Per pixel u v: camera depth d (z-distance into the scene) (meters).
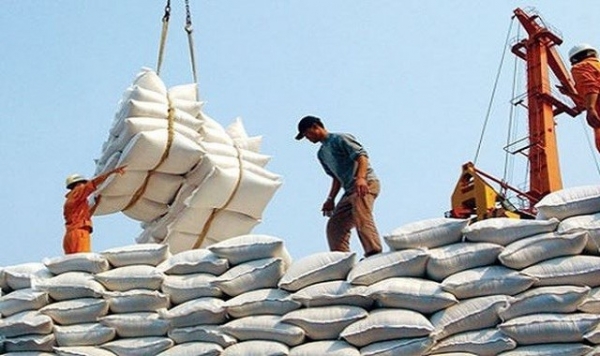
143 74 11.87
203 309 8.66
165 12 14.89
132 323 8.92
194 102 12.00
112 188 11.60
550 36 20.84
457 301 7.98
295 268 8.56
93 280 9.26
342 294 8.26
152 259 9.30
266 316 8.49
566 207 8.10
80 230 10.52
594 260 7.79
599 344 7.48
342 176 9.38
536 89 20.53
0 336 9.34
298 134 9.57
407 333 7.89
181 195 11.82
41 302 9.34
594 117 9.19
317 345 8.17
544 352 7.54
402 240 8.32
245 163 11.95
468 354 7.75
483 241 8.18
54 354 9.16
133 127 11.34
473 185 14.84
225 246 8.95
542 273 7.82
